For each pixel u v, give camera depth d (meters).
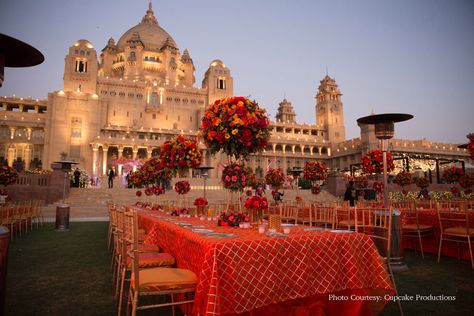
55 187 26.52
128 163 54.31
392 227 7.02
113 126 63.31
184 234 4.39
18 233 13.34
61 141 59.78
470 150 10.25
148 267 4.69
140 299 5.34
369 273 4.03
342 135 86.69
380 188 19.39
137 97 69.88
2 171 15.98
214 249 3.21
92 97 62.69
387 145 7.40
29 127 61.44
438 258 7.86
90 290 5.62
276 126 83.06
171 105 72.62
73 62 65.25
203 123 5.87
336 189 35.56
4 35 3.91
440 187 33.69
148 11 100.88
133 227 3.64
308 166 18.34
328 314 3.88
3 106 64.81
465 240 8.19
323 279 3.67
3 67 4.34
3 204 13.55
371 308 4.09
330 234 4.04
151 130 65.06
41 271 6.93
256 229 4.78
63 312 4.57
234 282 3.19
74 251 9.29
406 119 7.11
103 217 22.39
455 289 5.61
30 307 4.76
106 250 9.45
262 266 3.38
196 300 3.39
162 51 86.06
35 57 4.51
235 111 5.55
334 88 89.62
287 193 34.94
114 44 85.88
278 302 3.53
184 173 8.88
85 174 34.44
